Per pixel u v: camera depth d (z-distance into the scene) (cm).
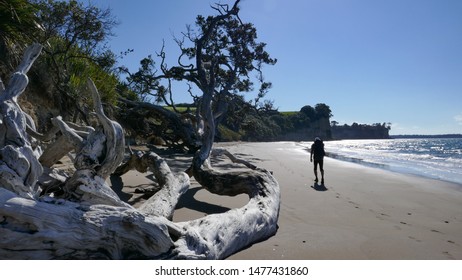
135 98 2397
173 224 332
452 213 667
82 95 1246
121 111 2095
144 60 2627
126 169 792
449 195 888
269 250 413
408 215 636
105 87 1392
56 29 1177
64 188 352
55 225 264
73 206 289
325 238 467
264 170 653
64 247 267
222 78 2677
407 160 2383
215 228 372
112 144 364
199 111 2045
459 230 535
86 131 457
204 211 590
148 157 687
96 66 1390
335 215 610
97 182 349
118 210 298
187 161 1434
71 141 373
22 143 342
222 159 1641
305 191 847
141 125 2205
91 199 339
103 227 282
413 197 840
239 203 660
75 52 1277
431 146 6406
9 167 305
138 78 2631
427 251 428
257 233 442
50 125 1062
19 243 253
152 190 638
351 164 1747
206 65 2195
